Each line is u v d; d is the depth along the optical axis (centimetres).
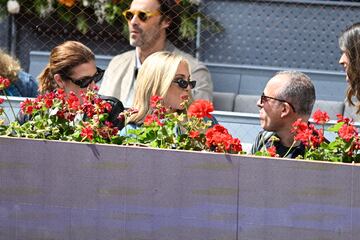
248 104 2683
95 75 2023
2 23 2909
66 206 1641
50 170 1642
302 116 1795
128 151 1597
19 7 2836
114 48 2902
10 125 1723
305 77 1811
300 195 1528
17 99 2389
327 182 1518
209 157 1560
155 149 1584
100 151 1611
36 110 1719
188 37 2741
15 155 1655
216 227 1569
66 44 2023
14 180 1661
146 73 1812
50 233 1655
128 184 1603
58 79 2006
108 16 2819
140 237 1608
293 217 1534
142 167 1593
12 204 1666
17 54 2938
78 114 1762
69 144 1628
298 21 2859
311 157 1596
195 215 1576
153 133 1670
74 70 1997
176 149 1616
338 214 1520
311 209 1527
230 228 1562
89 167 1620
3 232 1675
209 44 2873
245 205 1552
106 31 2889
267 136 1848
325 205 1522
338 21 2845
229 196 1557
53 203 1647
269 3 2858
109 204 1617
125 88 2459
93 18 2870
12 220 1669
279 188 1535
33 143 1645
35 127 1712
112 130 1698
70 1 2825
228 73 2833
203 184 1567
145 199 1597
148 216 1598
